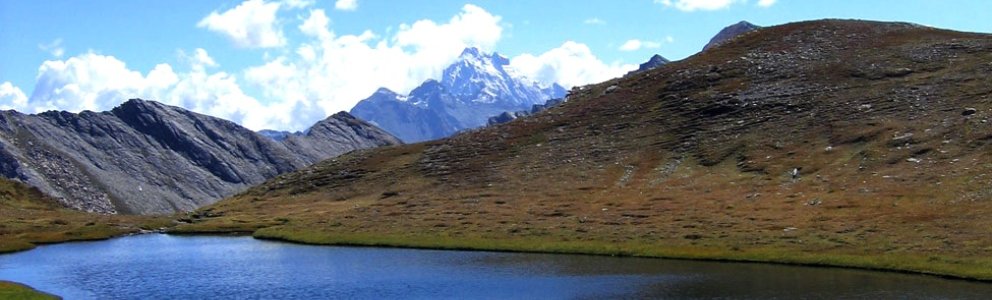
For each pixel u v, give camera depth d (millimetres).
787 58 160875
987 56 135375
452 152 158375
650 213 100562
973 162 95062
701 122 139875
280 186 162875
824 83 142625
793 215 90312
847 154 110938
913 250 71000
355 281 70500
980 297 55875
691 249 79875
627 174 125812
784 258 73562
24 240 107812
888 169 101188
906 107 121750
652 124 145625
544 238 92000
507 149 152125
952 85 125562
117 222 133750
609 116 156125
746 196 103188
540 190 125188
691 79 161500
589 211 106312
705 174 118500
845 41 164750
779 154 118188
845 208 90062
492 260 81250
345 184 154625
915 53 147500
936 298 56094
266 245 100312
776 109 136500
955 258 66812
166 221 135750
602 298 60562
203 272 77375
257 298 63625
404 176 150875
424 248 92500
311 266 80062
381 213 121062
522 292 63781
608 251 82812
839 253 72938
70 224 129750
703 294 60594
